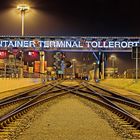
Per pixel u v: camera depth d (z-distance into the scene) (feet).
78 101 91.56
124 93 130.00
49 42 192.75
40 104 79.20
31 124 47.39
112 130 43.24
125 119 53.26
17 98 97.25
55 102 86.79
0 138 36.47
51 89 152.46
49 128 44.16
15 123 47.91
